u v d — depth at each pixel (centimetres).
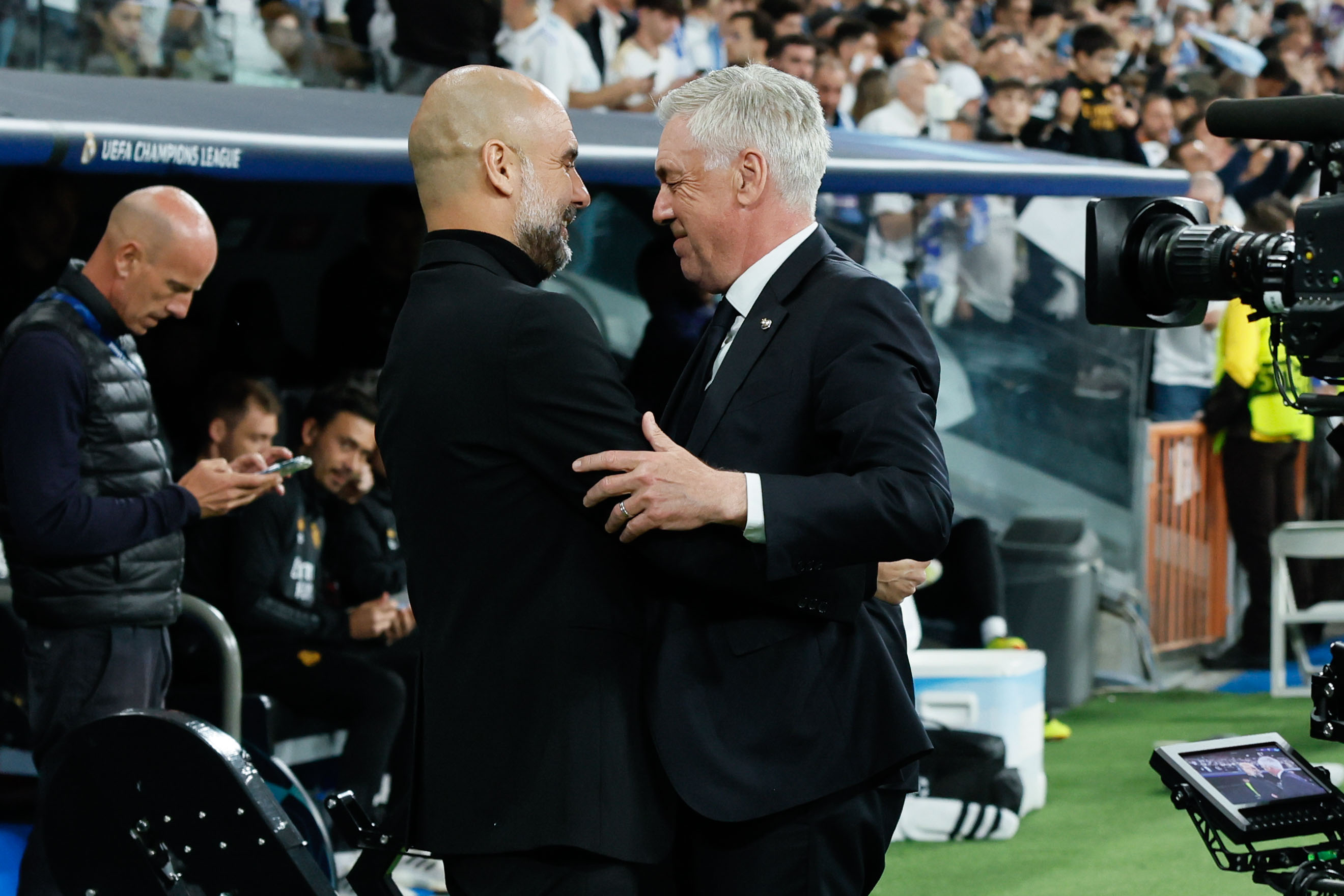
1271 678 2705
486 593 815
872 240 2689
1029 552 2464
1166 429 2703
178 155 1459
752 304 866
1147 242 824
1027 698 1886
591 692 803
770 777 814
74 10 2006
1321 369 738
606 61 2784
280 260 2011
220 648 1355
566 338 798
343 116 1802
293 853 969
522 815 798
